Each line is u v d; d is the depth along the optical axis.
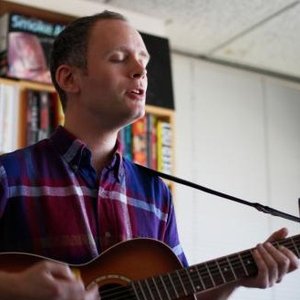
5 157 1.04
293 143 3.04
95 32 1.15
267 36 2.66
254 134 2.91
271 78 3.07
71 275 0.89
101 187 1.08
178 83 2.76
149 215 1.13
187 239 2.56
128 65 1.13
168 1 2.35
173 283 1.04
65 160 1.08
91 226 1.04
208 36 2.66
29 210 1.00
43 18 2.26
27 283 0.86
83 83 1.13
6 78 2.02
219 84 2.88
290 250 1.15
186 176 2.63
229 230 2.69
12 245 0.98
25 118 2.00
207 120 2.78
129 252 1.03
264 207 1.32
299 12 2.45
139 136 2.17
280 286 2.74
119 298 0.99
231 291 1.13
